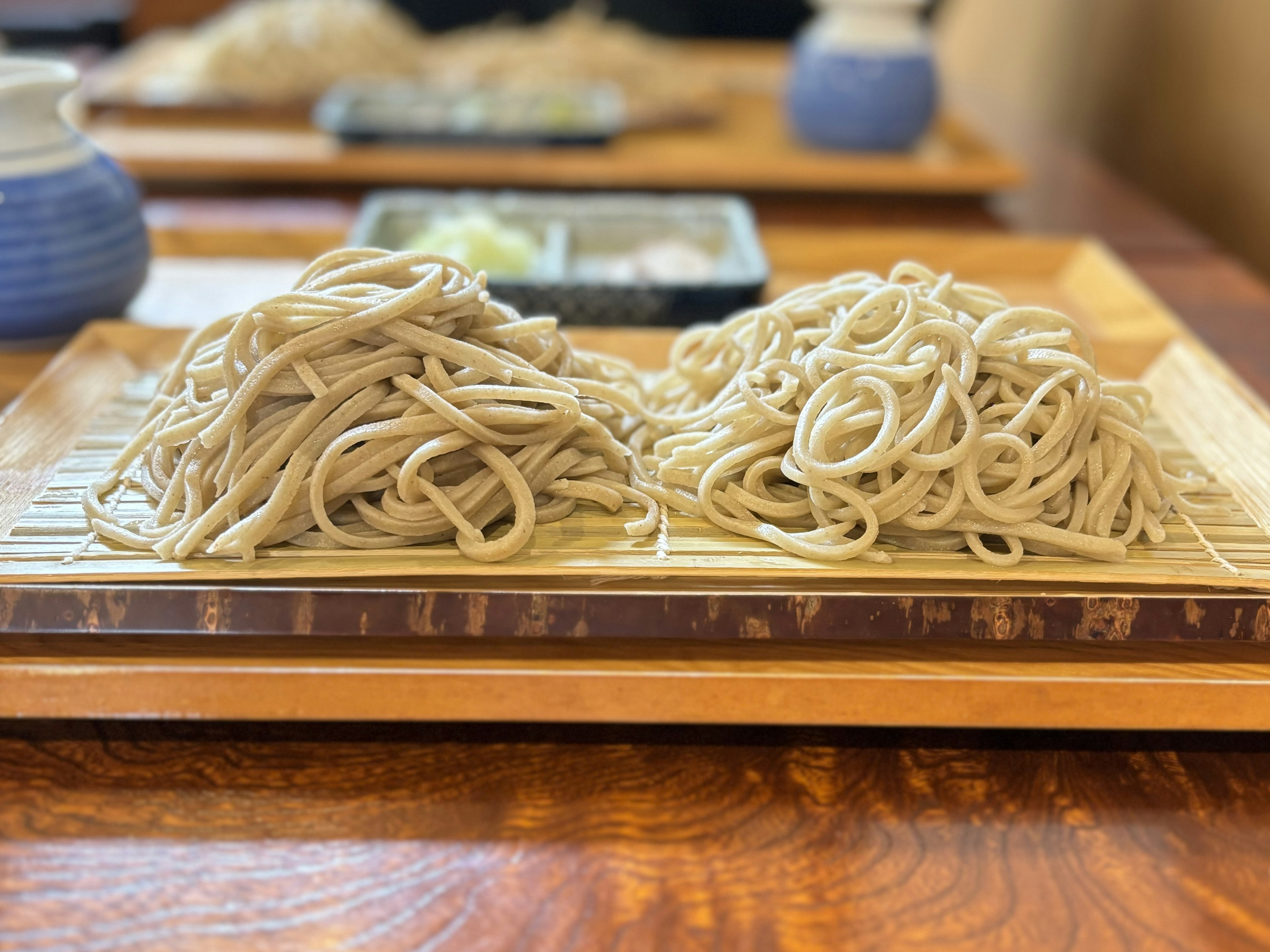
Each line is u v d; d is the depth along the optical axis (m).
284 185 0.62
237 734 0.23
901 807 0.22
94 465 0.27
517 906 0.20
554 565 0.23
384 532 0.24
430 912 0.19
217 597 0.22
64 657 0.23
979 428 0.24
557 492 0.25
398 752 0.23
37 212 0.36
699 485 0.25
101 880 0.20
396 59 0.75
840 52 0.61
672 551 0.24
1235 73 0.73
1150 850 0.21
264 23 0.73
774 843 0.21
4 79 0.36
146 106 0.67
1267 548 0.25
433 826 0.21
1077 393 0.25
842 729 0.24
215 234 0.49
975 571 0.23
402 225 0.50
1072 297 0.47
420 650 0.23
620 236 0.50
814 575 0.23
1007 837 0.21
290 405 0.24
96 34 0.97
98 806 0.21
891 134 0.62
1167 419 0.32
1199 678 0.23
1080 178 0.66
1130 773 0.23
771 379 0.26
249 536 0.23
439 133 0.62
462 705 0.23
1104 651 0.24
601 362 0.31
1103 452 0.25
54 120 0.37
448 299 0.25
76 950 0.18
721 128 0.69
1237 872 0.21
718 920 0.19
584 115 0.66
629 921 0.19
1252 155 0.71
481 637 0.24
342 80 0.72
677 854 0.21
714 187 0.61
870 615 0.23
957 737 0.24
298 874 0.20
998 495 0.24
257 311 0.24
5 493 0.26
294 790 0.22
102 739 0.23
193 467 0.24
